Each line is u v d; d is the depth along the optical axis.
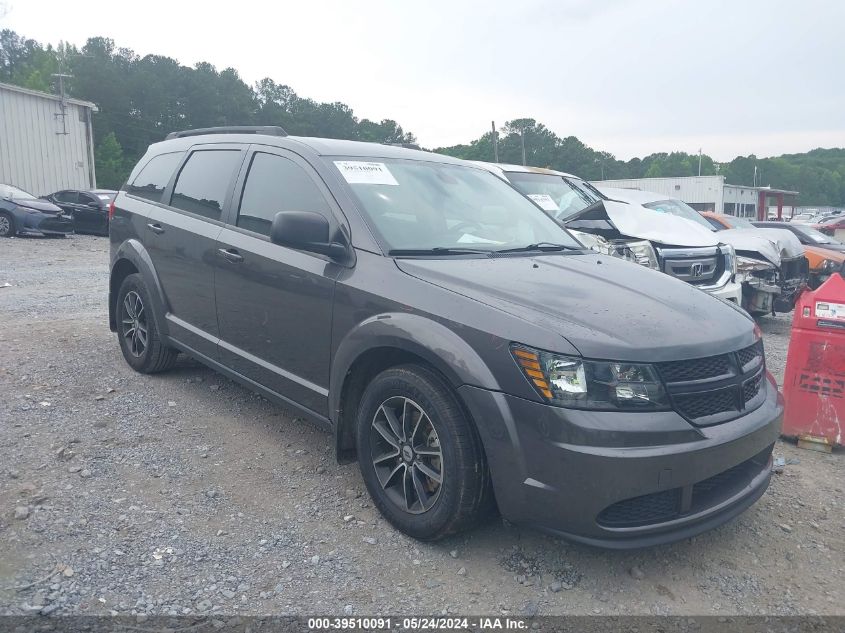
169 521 3.35
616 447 2.71
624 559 3.24
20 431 4.27
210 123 87.38
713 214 13.27
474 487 3.02
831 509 3.87
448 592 2.92
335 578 2.98
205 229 4.61
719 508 3.01
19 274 11.45
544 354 2.81
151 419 4.61
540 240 4.32
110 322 5.88
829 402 4.66
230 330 4.40
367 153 4.30
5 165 26.28
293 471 3.97
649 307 3.23
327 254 3.60
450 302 3.13
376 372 3.60
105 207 20.94
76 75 82.69
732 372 3.11
